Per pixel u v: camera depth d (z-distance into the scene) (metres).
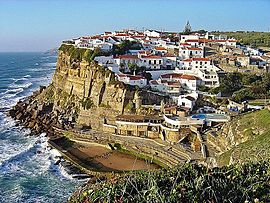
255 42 178.38
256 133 65.44
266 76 109.56
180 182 21.81
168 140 85.44
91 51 114.94
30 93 177.38
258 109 85.31
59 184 66.94
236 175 23.86
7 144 91.38
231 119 82.25
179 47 140.00
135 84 103.12
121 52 127.12
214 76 111.06
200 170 24.56
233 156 55.22
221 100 100.00
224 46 143.88
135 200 19.59
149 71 116.56
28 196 61.81
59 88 121.25
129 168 75.25
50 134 98.00
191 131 84.19
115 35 159.38
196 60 121.38
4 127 108.00
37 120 111.00
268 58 130.00
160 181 22.23
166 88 105.25
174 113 91.19
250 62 124.69
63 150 84.44
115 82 101.00
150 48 141.12
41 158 80.88
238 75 113.62
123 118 92.62
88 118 102.56
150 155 79.31
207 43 146.62
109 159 80.62
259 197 21.30
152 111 94.06
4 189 64.38
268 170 24.75
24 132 102.62
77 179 69.38
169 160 75.56
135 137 90.06
